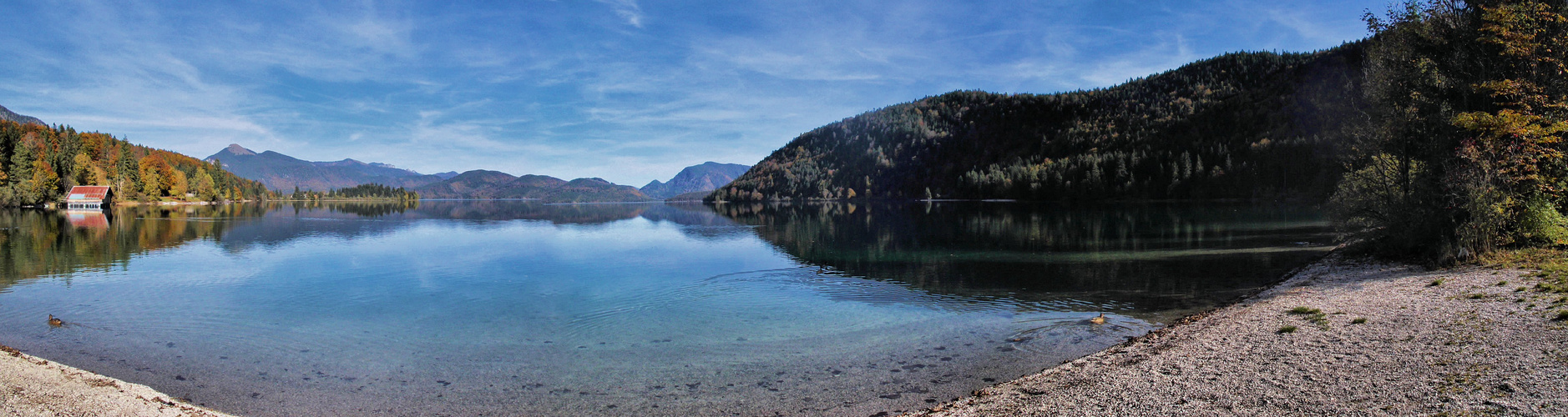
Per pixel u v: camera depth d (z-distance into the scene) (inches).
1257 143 6131.9
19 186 4441.4
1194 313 767.7
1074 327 701.3
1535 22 925.2
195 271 1226.6
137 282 1087.6
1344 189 1166.3
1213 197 5344.5
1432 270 824.3
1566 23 914.1
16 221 2918.3
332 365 588.1
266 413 464.8
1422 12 1034.7
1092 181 6102.4
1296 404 375.6
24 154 4773.6
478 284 1065.5
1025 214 3681.1
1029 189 6781.5
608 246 1781.5
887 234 2202.3
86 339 685.9
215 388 520.4
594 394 502.6
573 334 705.6
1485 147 903.7
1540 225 859.4
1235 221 2493.8
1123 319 738.8
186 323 769.6
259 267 1298.0
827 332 702.5
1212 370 465.7
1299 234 1838.1
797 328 725.9
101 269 1266.0
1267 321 629.3
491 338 692.1
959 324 727.1
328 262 1381.6
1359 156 1173.1
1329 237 1702.8
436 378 549.3
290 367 581.9
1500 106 944.3
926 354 604.4
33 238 1995.6
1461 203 885.8
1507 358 415.5
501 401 489.1
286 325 757.9
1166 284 1002.7
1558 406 328.2
